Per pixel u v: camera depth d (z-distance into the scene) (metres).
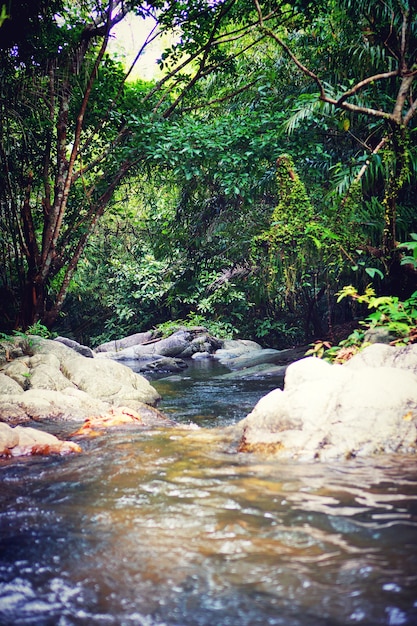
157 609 1.94
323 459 3.70
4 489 3.36
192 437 4.70
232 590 2.04
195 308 21.58
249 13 11.59
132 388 7.41
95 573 2.21
